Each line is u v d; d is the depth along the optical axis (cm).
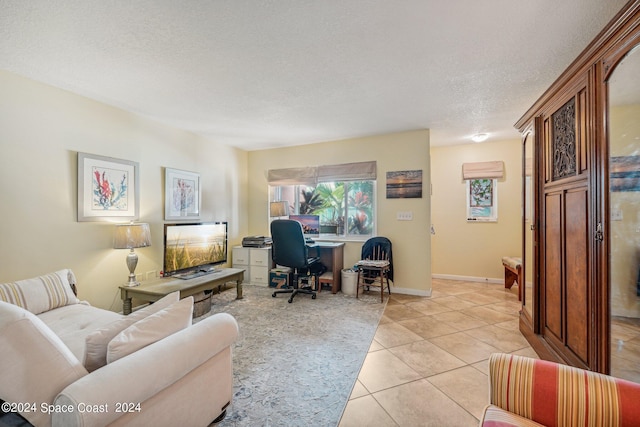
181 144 378
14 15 157
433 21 165
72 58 204
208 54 201
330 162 445
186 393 129
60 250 252
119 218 299
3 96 219
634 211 140
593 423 96
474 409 164
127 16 160
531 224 244
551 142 215
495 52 199
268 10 156
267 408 164
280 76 234
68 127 258
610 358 143
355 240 435
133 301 312
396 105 298
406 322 292
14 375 100
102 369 103
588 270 160
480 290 415
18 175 227
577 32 176
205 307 317
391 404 168
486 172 459
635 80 134
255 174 501
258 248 442
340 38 182
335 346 239
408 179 396
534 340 231
